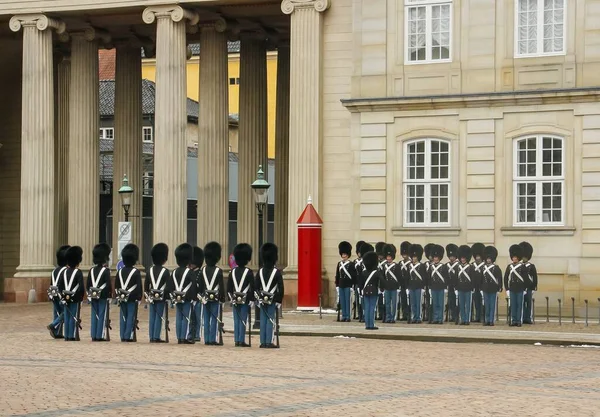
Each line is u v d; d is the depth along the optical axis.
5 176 87.62
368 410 27.53
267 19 77.75
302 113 68.88
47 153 76.56
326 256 68.44
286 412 27.11
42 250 76.12
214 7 74.56
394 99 64.25
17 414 27.08
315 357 40.53
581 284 60.50
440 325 54.94
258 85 81.38
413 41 64.81
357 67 65.81
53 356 41.00
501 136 62.50
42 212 76.19
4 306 71.81
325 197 68.81
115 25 80.00
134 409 27.64
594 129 60.72
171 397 29.72
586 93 60.62
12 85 86.94
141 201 84.44
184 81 73.94
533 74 62.25
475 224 62.78
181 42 73.69
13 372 35.44
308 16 69.25
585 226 60.66
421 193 64.12
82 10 75.25
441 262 60.28
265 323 44.28
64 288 48.09
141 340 49.19
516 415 26.92
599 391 31.62
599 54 61.16
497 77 62.84
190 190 103.19
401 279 56.62
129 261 47.84
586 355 41.81
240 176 81.25
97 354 41.66
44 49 76.50
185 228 73.81
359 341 47.69
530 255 56.47
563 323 56.31
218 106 77.56
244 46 81.38
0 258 87.69
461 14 63.75
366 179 65.12
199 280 45.94
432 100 63.50
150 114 119.00
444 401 29.19
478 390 31.50
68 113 87.62
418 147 64.31
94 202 79.88
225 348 44.34
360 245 59.19
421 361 39.31
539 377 34.81
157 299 47.09
